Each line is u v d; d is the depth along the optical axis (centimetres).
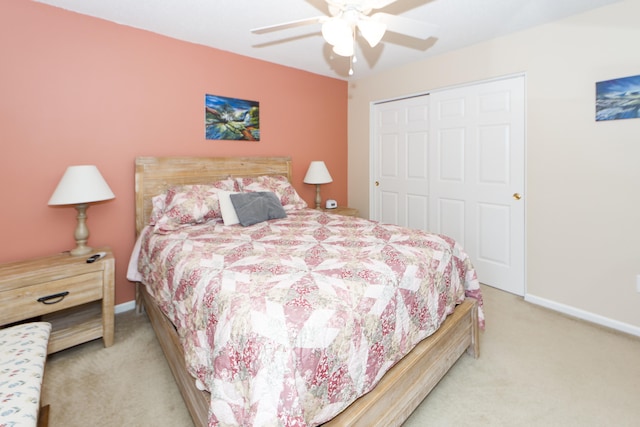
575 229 248
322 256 160
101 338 221
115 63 248
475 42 291
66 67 229
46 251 229
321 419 105
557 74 249
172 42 275
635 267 222
